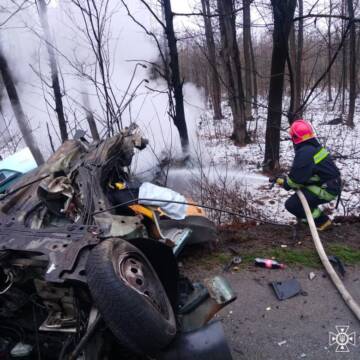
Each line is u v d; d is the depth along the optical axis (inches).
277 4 266.8
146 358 95.0
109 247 82.7
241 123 483.5
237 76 419.2
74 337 86.8
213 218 212.8
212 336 86.0
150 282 86.2
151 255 97.4
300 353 108.9
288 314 125.2
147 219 133.3
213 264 156.6
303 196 170.7
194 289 115.8
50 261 85.9
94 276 77.3
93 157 139.2
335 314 123.7
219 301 93.4
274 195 270.7
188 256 163.5
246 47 595.2
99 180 125.0
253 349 111.3
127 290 75.6
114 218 104.6
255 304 131.0
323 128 532.1
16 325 99.2
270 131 329.4
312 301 130.6
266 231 184.9
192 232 147.6
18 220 105.4
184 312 97.9
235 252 163.5
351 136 478.9
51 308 92.6
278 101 318.0
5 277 95.7
